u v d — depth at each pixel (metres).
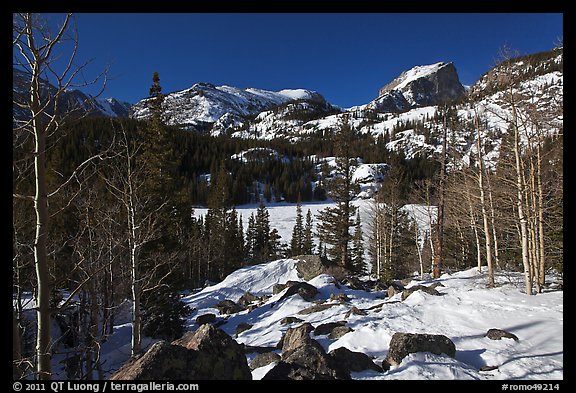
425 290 14.27
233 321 17.09
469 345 8.33
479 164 14.72
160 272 13.85
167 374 5.14
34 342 9.57
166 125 15.76
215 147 120.25
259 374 7.79
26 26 3.52
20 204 6.52
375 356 8.41
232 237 45.31
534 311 10.09
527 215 12.26
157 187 14.47
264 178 111.75
